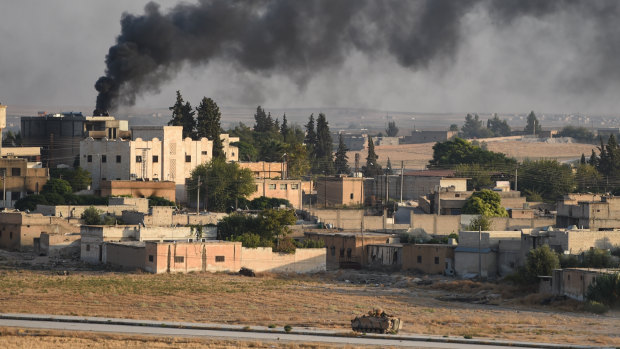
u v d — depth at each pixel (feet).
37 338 589.73
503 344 620.90
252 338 614.34
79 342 583.17
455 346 604.49
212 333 632.38
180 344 585.63
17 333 604.08
